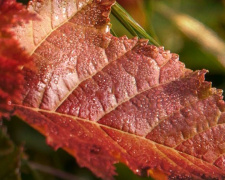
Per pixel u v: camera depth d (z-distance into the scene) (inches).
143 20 9.5
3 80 6.0
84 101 6.9
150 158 6.7
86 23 7.1
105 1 7.1
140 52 7.1
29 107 6.7
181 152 6.9
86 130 6.7
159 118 7.0
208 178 6.6
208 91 7.1
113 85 7.0
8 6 6.2
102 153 6.0
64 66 6.9
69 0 7.1
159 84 7.1
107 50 7.1
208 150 6.9
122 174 9.0
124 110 6.9
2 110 6.0
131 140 6.8
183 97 7.1
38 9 7.0
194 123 7.0
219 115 7.0
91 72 7.0
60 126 6.5
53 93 6.8
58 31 7.0
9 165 6.3
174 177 6.6
